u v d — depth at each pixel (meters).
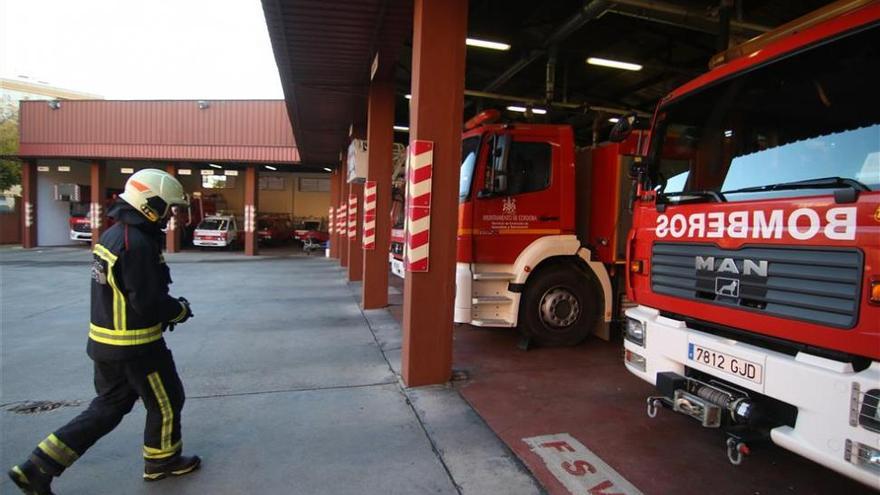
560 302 6.18
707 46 9.06
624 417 4.25
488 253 5.88
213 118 22.91
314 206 34.59
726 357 2.97
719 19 6.31
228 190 33.53
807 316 2.61
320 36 6.89
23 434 3.89
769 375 2.70
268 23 6.46
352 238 13.20
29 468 2.84
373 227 9.16
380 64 8.20
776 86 3.08
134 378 3.04
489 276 5.88
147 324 3.02
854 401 2.32
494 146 5.81
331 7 5.94
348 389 4.95
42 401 4.59
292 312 8.95
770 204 2.83
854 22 2.66
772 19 7.85
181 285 12.44
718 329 3.21
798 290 2.66
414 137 4.83
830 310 2.50
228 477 3.29
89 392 4.82
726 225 3.11
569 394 4.78
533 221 6.01
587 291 6.28
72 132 23.12
